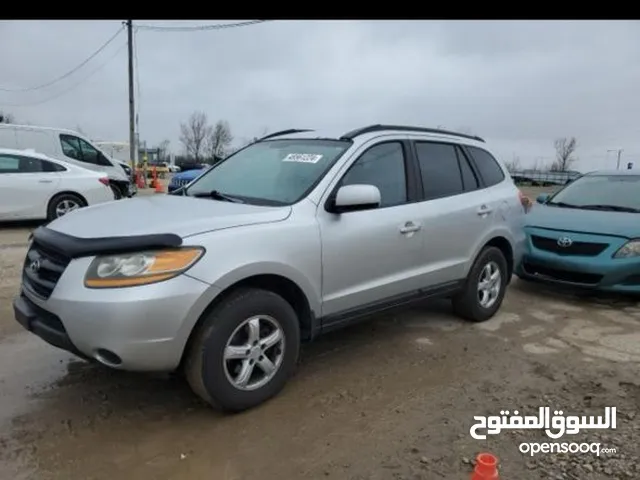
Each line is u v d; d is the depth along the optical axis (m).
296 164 4.00
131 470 2.74
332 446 2.99
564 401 3.61
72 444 2.96
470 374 4.03
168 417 3.27
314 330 3.65
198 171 20.02
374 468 2.79
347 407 3.45
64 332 2.91
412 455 2.92
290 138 4.47
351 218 3.79
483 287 5.24
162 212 3.37
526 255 6.37
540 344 4.73
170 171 48.75
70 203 10.66
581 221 6.27
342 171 3.84
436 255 4.54
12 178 10.05
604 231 5.95
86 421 3.20
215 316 3.07
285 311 3.39
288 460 2.85
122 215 3.33
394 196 4.23
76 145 14.18
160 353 2.86
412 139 4.55
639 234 5.81
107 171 14.48
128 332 2.76
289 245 3.36
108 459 2.83
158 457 2.86
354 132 4.20
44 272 3.11
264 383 3.37
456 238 4.72
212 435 3.08
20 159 10.30
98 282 2.80
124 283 2.79
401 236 4.13
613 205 6.84
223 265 3.02
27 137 13.55
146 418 3.25
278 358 3.44
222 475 2.72
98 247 2.84
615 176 7.46
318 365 4.11
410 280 4.29
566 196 7.39
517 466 2.83
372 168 4.10
